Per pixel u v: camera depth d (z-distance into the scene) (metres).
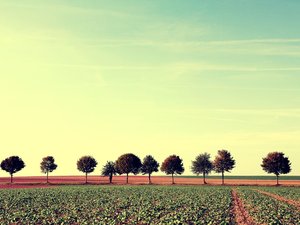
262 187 108.06
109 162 148.12
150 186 115.50
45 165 143.12
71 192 84.00
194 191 85.19
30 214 46.47
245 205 53.38
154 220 40.50
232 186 115.00
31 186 122.31
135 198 66.69
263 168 122.38
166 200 61.75
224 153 130.12
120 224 39.28
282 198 70.31
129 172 142.50
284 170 120.00
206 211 47.12
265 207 49.97
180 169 137.88
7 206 55.78
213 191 84.50
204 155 138.38
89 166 143.38
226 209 48.34
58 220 40.84
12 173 141.38
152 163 141.62
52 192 84.50
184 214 43.44
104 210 50.03
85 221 40.12
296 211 47.97
